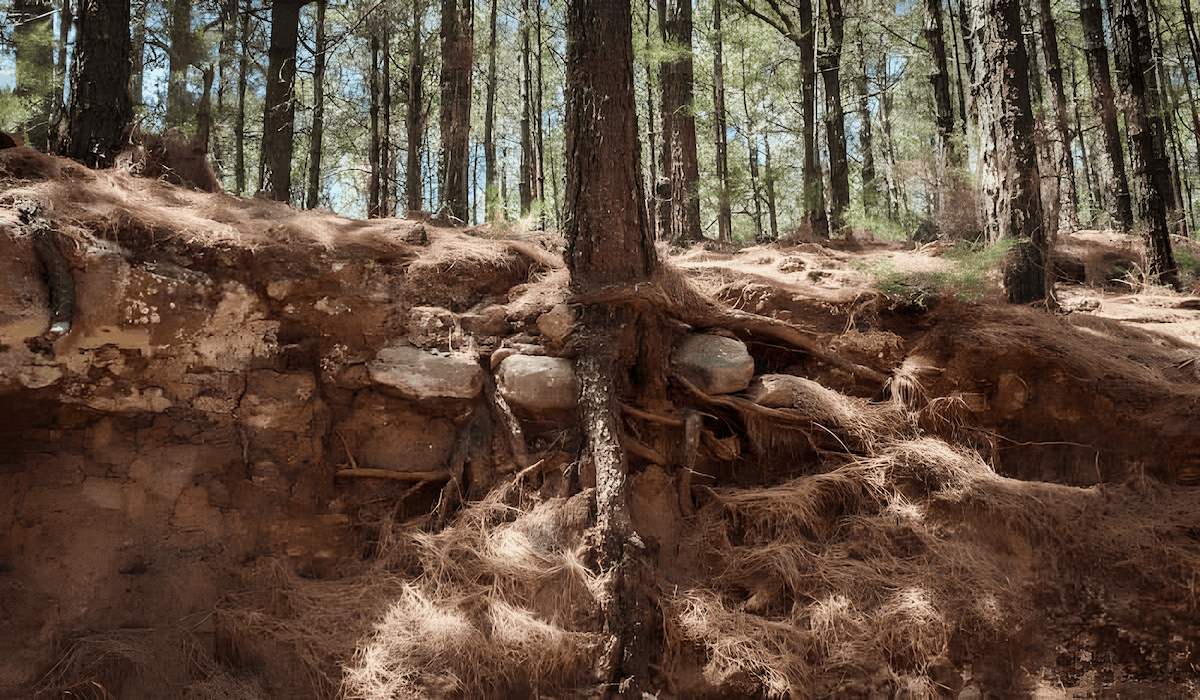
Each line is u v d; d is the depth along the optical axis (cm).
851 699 586
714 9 1379
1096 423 706
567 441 670
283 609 593
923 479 676
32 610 555
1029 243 803
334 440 660
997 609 612
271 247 658
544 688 577
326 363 660
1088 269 1048
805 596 627
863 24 1591
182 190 717
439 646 569
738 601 633
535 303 711
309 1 1096
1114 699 598
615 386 678
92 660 545
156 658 558
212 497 618
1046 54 1280
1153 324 836
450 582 609
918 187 1028
